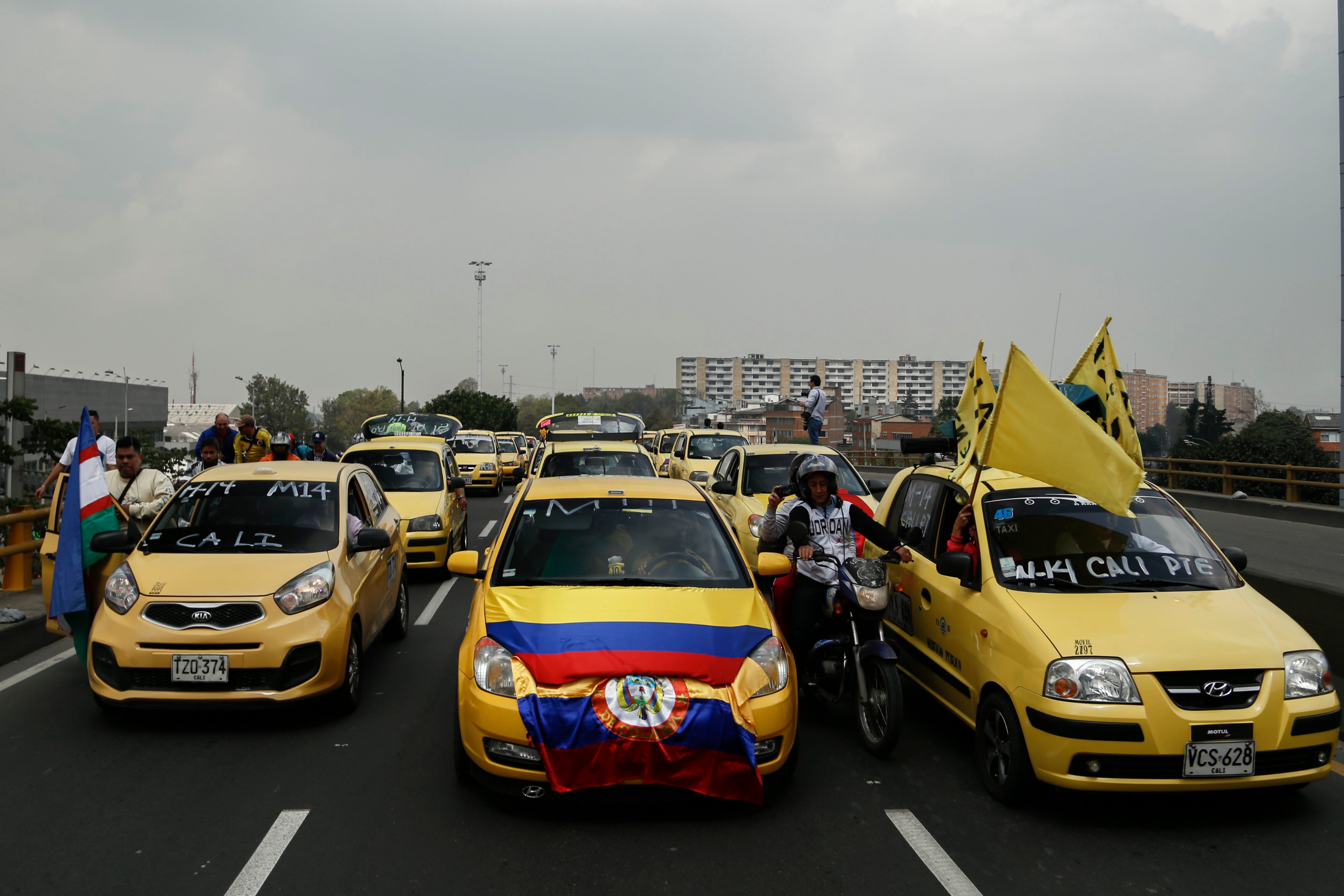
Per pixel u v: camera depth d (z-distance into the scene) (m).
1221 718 4.27
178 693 5.50
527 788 4.36
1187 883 3.90
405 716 6.10
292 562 6.16
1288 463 35.28
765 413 94.31
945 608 5.55
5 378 25.94
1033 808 4.69
